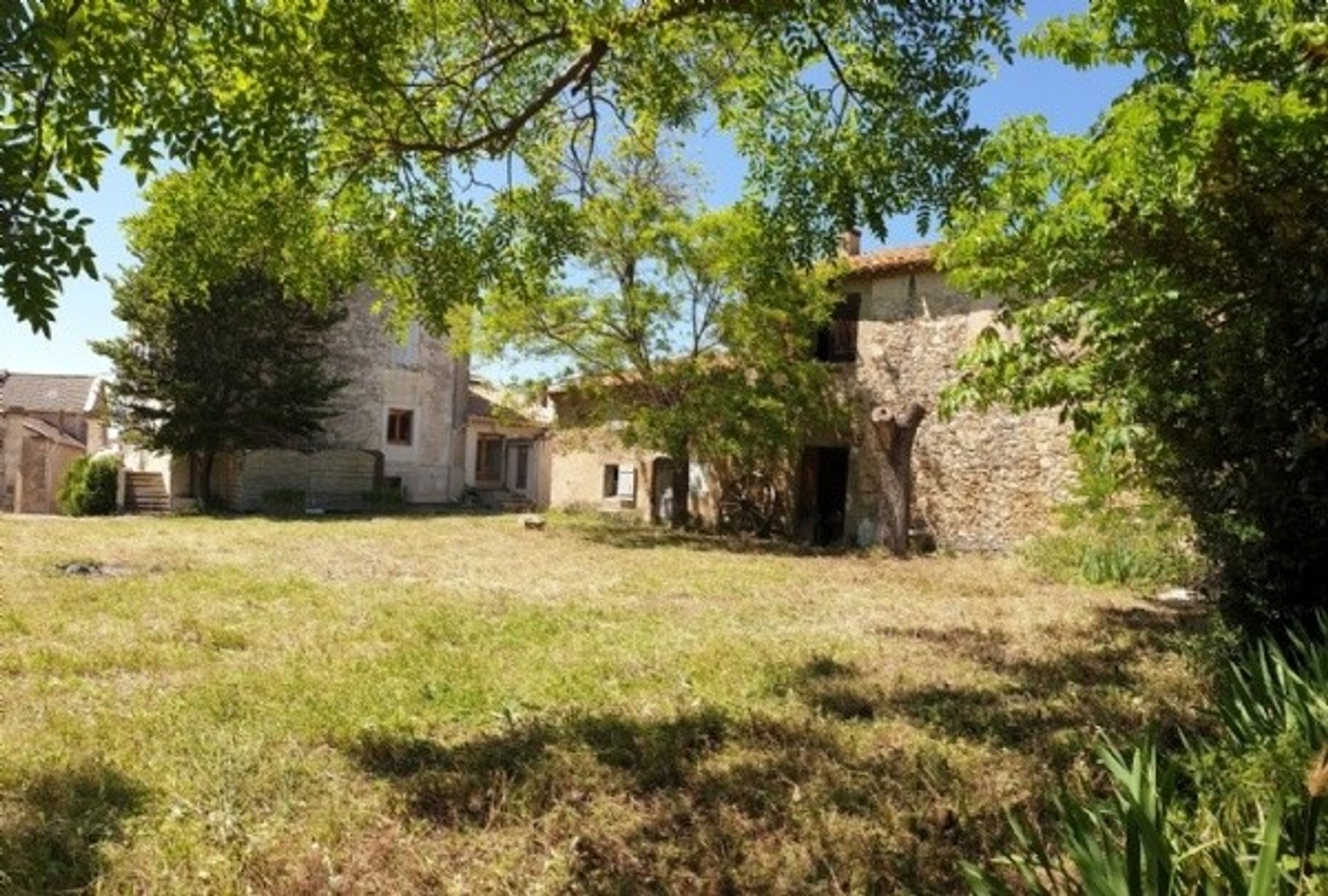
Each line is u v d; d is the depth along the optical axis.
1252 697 3.95
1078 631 9.27
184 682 6.35
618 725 5.51
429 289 7.34
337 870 3.61
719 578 13.48
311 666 6.87
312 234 6.91
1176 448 5.71
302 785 4.48
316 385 26.12
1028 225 7.20
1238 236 4.81
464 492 32.88
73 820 3.92
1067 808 2.51
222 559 13.99
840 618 10.12
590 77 6.52
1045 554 15.28
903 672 7.13
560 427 24.58
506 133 6.23
